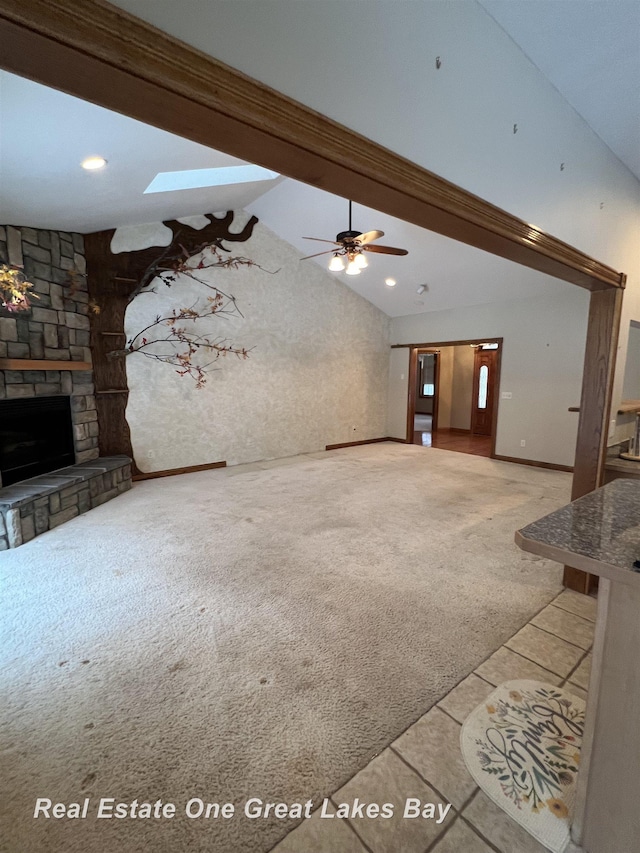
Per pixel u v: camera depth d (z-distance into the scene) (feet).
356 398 26.45
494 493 16.15
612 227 8.52
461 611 8.23
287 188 17.40
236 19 3.20
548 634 7.53
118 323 16.78
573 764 5.07
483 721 5.68
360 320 26.08
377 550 10.97
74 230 14.83
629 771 3.77
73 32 2.53
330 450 25.13
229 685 6.33
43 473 13.85
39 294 13.52
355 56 3.99
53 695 6.15
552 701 6.01
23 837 4.29
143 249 17.11
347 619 7.95
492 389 30.07
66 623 7.84
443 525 12.76
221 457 20.48
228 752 5.24
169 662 6.82
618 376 9.43
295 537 11.82
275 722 5.67
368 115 4.16
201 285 18.93
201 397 19.48
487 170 5.59
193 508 14.28
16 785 4.83
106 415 16.80
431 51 4.68
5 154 8.23
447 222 5.47
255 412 21.53
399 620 7.92
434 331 25.35
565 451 19.85
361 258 14.74
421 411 42.98
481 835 4.34
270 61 3.41
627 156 8.41
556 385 20.01
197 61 3.01
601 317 8.69
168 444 18.66
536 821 4.45
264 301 21.24
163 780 4.90
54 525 12.51
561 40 5.66
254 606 8.38
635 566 3.39
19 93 6.37
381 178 4.35
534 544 3.90
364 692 6.19
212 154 11.41
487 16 5.28
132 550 10.94
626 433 10.47
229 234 19.56
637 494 5.44
